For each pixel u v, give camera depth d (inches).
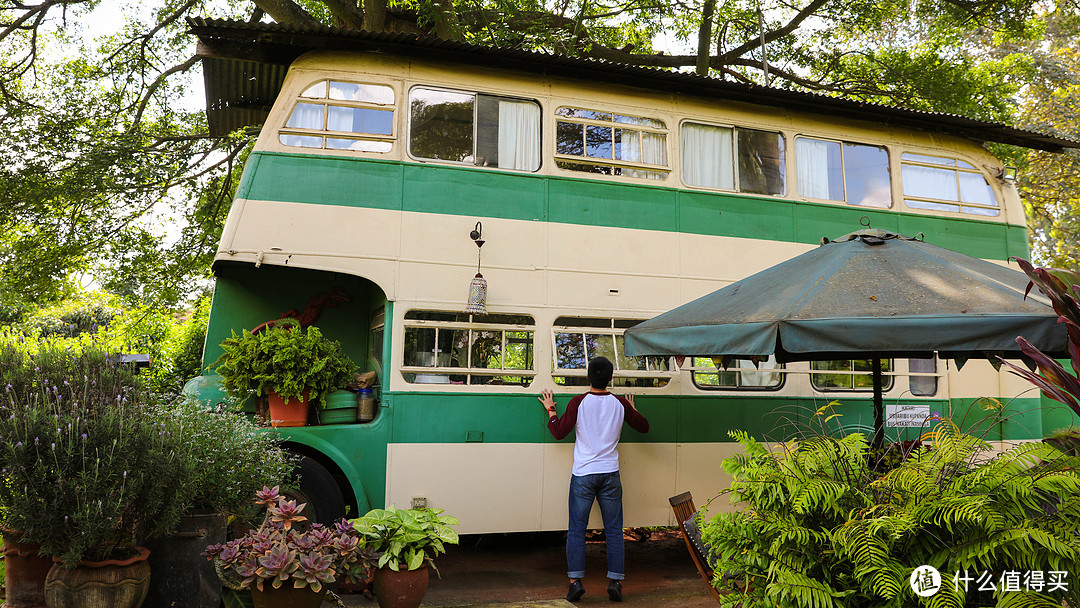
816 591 118.6
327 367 221.9
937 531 120.4
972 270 177.9
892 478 128.9
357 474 220.4
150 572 154.3
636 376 250.8
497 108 249.9
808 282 176.9
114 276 444.1
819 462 134.9
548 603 212.7
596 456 216.4
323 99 234.2
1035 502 120.0
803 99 276.8
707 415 258.5
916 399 280.5
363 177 232.1
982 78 545.0
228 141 463.5
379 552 168.4
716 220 266.4
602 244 251.9
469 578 243.6
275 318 254.7
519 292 240.4
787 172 279.9
